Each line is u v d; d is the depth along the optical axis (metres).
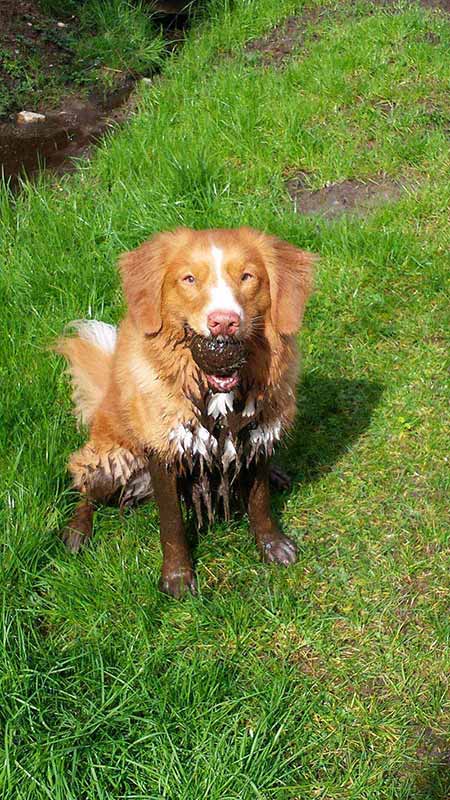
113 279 2.00
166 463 1.40
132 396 1.39
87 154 2.77
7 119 3.01
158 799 1.17
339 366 1.82
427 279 1.97
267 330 1.33
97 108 3.09
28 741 1.21
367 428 1.69
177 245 1.31
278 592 1.43
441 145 2.33
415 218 2.13
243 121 2.47
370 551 1.49
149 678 1.29
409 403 1.72
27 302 1.95
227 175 2.30
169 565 1.44
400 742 1.25
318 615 1.40
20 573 1.43
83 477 1.55
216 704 1.27
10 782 1.17
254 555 1.50
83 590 1.41
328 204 2.24
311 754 1.24
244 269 1.28
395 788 1.20
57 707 1.26
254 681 1.32
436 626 1.37
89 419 1.60
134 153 2.42
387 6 3.15
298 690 1.31
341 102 2.55
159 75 3.31
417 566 1.45
